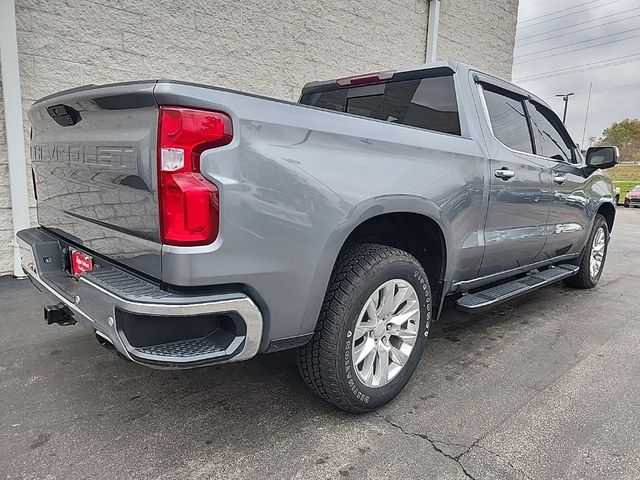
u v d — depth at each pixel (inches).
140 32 193.2
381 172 83.3
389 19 290.2
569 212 156.2
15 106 166.6
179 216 61.3
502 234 121.0
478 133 112.3
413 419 88.8
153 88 60.2
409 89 123.0
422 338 98.2
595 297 181.8
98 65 184.9
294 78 247.4
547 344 129.2
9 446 77.5
